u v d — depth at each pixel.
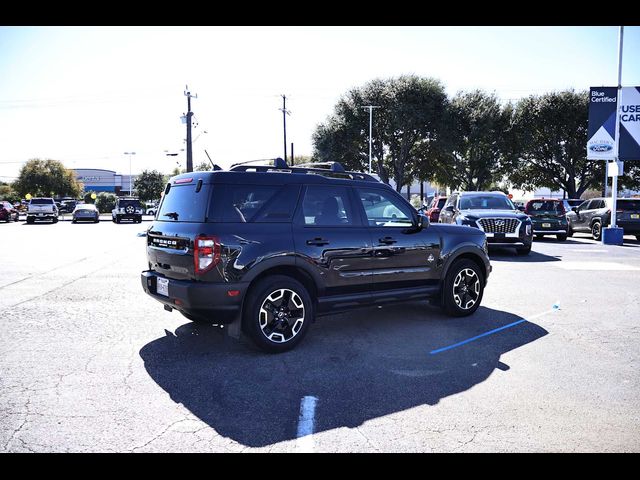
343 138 38.56
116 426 3.13
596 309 6.60
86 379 3.95
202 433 3.04
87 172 115.31
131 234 20.78
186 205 4.61
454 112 36.34
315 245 4.79
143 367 4.24
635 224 17.45
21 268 10.40
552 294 7.68
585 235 21.75
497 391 3.73
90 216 31.83
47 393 3.66
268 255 4.48
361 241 5.13
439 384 3.87
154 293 4.86
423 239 5.67
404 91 36.41
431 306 6.80
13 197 63.97
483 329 5.55
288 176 4.85
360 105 37.84
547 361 4.43
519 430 3.09
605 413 3.34
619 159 16.41
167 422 3.19
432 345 4.93
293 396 3.62
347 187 5.23
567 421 3.22
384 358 4.51
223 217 4.37
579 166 37.88
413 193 66.06
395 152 38.69
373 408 3.41
